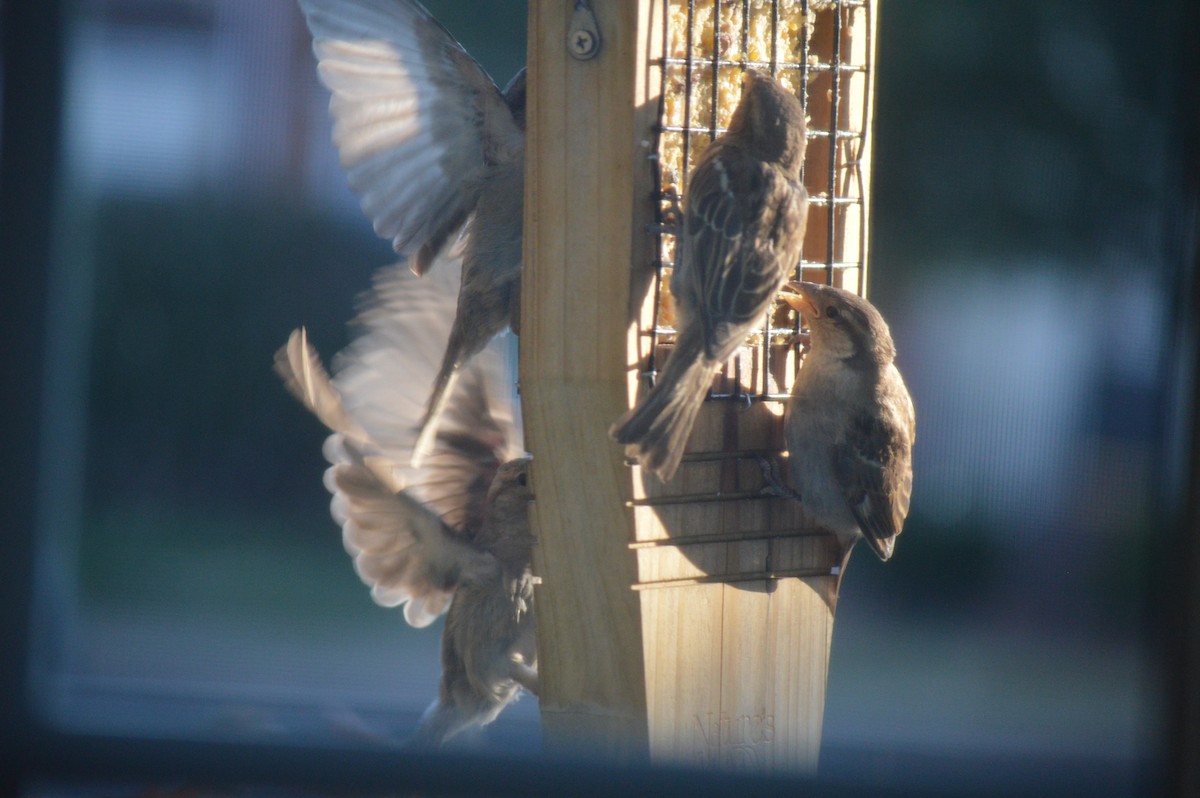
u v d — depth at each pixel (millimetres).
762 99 8219
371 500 8703
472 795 6258
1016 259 17922
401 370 9430
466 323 9320
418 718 9891
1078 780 6758
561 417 7602
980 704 16281
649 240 7637
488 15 18234
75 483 17672
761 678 8398
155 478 18797
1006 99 17938
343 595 17750
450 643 9102
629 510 7594
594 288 7527
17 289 7984
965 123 18031
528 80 7613
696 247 7699
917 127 18047
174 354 18891
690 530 7988
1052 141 17859
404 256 9820
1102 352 17672
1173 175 15633
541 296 7602
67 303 17047
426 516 8727
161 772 6480
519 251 9250
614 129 7484
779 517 8609
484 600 8969
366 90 9320
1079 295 17781
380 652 16172
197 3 17578
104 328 18672
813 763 8703
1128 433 17703
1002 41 17875
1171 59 16594
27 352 8117
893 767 8609
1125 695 16500
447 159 9422
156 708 9406
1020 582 18000
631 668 7680
